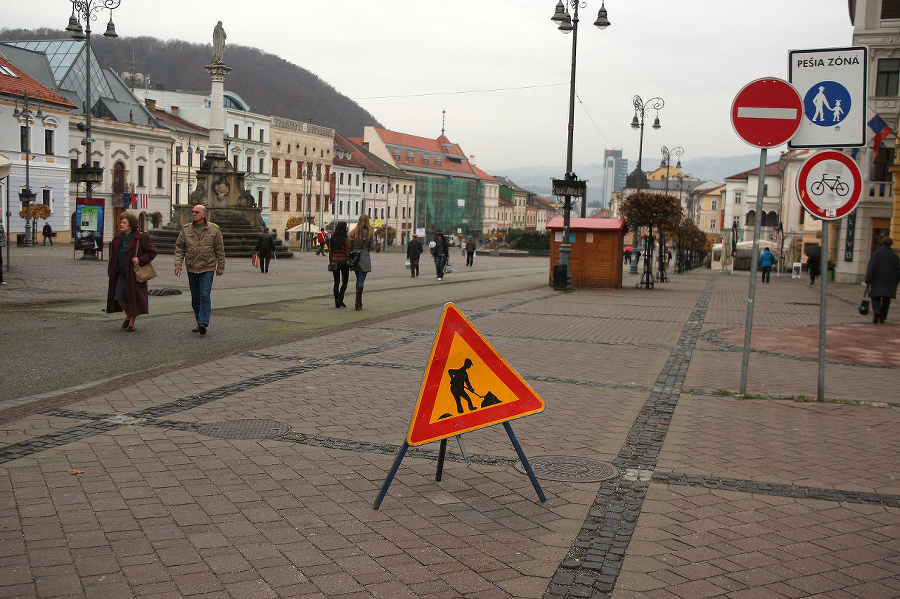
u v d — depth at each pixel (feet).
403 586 13.33
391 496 17.71
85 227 109.50
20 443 20.39
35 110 184.03
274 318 47.03
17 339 36.45
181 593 12.81
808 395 30.12
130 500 16.80
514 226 561.02
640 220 97.40
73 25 122.93
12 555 13.98
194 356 34.01
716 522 16.78
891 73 114.93
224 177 152.15
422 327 44.80
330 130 327.88
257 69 359.25
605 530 16.14
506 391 17.84
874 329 52.70
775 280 131.44
